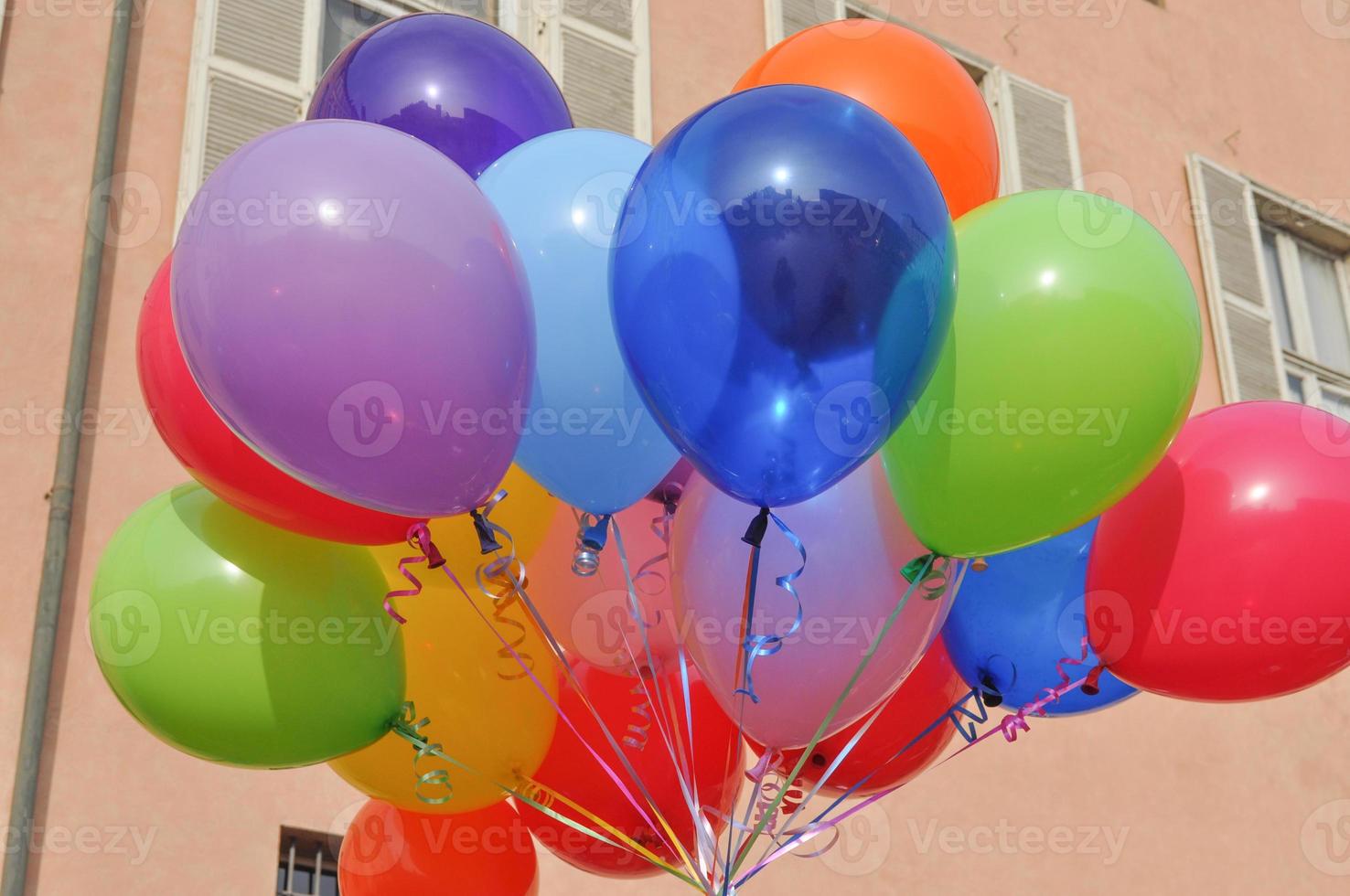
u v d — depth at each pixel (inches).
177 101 235.5
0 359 207.0
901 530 131.7
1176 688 138.3
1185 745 269.0
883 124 121.1
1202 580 132.7
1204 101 348.5
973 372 124.1
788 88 122.0
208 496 139.0
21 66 225.8
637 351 119.1
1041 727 257.4
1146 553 135.8
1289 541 131.3
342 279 115.2
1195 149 340.5
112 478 206.8
